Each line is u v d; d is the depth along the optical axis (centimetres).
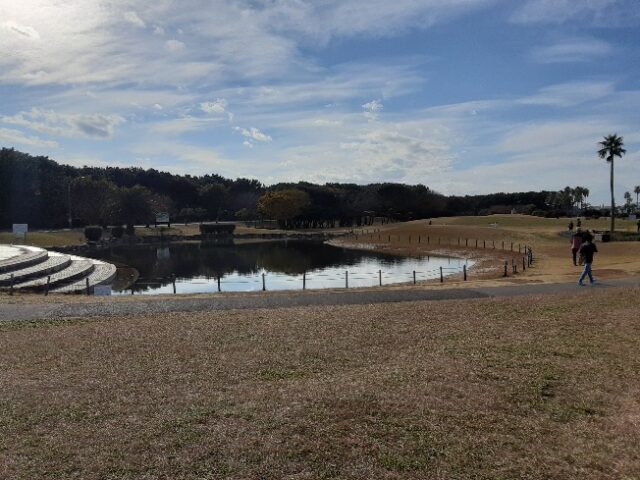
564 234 5894
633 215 9175
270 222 12350
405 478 547
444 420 693
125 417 716
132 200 9844
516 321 1309
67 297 2008
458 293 1923
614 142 6425
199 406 749
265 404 748
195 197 13738
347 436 643
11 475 561
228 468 569
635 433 652
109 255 6062
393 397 769
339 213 12200
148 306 1680
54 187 9381
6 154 8788
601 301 1571
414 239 6938
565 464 577
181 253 6319
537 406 746
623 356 984
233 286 3372
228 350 1077
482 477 550
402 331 1224
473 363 948
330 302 1770
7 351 1093
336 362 982
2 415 729
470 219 9375
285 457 591
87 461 589
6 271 3005
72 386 855
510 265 3891
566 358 982
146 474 560
